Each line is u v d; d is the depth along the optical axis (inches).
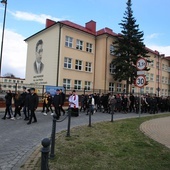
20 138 339.3
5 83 850.1
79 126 437.1
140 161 225.3
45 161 149.7
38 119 566.3
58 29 1301.7
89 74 1450.5
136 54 1376.7
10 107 572.1
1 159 234.2
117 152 255.1
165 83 2180.1
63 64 1302.9
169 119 608.1
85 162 218.4
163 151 262.8
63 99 585.3
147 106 860.0
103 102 832.3
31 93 496.1
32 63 1513.3
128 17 1406.3
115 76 1398.9
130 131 392.8
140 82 553.6
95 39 1510.8
